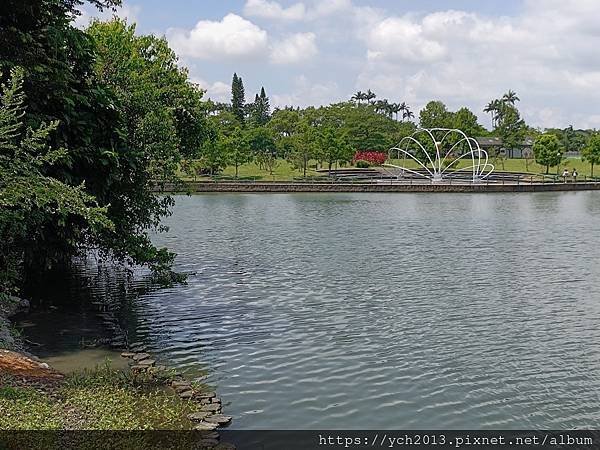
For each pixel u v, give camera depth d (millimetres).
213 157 86062
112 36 27359
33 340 15906
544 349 16125
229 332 17391
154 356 15250
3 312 17906
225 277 25109
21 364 12750
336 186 78938
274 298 21500
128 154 18766
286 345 16297
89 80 18578
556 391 13438
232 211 55031
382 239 36938
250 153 104938
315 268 27297
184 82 32781
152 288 22547
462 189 77500
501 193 76250
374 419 12016
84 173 17688
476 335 17281
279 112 153125
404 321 18672
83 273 24734
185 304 20438
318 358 15312
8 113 11500
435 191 77875
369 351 15883
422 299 21438
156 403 11742
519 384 13812
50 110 16344
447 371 14531
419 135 128625
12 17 15430
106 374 13031
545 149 98062
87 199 12453
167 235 38812
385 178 94875
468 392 13336
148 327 17719
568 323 18469
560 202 63656
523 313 19594
